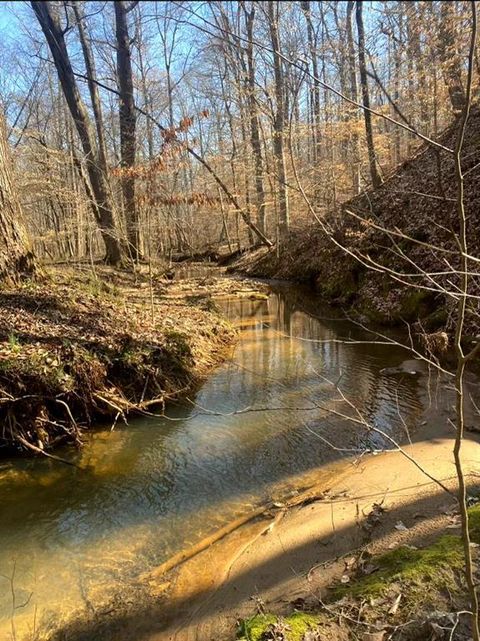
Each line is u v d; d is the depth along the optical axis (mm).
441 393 6438
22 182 17984
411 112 10148
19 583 3420
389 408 6188
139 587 3334
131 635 2924
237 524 3980
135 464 5023
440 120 15070
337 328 10805
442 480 4145
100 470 4914
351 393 6809
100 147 15578
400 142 17328
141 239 17766
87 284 9312
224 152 24812
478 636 1932
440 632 2438
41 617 3111
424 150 13906
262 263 20719
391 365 7938
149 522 4078
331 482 4484
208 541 3777
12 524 4082
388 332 9953
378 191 14484
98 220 15992
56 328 6422
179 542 3807
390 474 4430
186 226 27656
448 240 10039
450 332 8086
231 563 3482
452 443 4934
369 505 3941
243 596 3127
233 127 24500
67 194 18531
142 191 13469
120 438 5578
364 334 10047
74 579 3445
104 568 3547
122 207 14023
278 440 5480
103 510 4266
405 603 2660
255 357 8688
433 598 2660
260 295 14914
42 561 3639
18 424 5156
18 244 7703
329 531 3678
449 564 2854
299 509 4098
